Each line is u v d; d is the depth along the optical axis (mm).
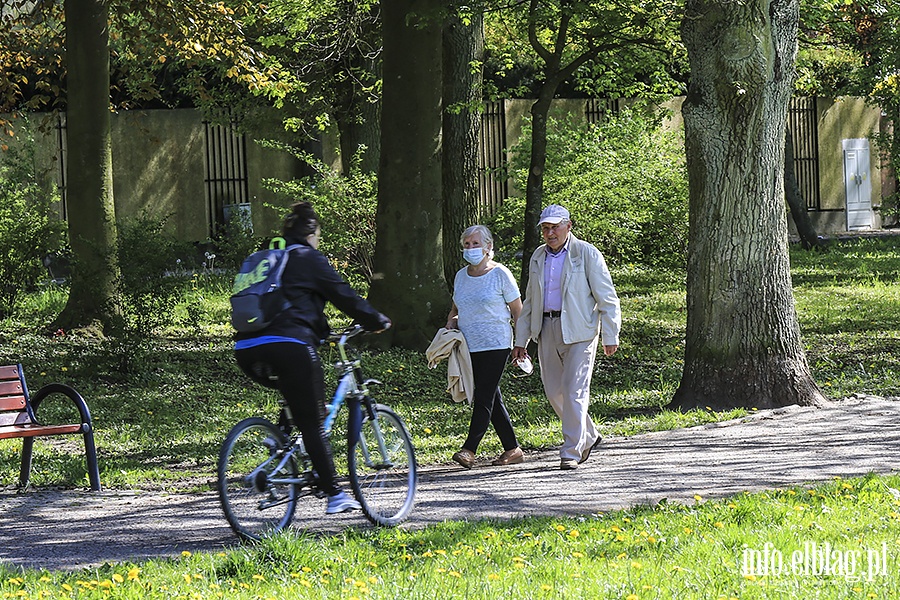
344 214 25703
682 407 13844
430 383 16391
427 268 18781
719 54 13336
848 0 19672
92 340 18969
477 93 22000
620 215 29406
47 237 22531
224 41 21625
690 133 13812
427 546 7008
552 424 13281
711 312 13812
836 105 45875
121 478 10312
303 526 7895
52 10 22688
